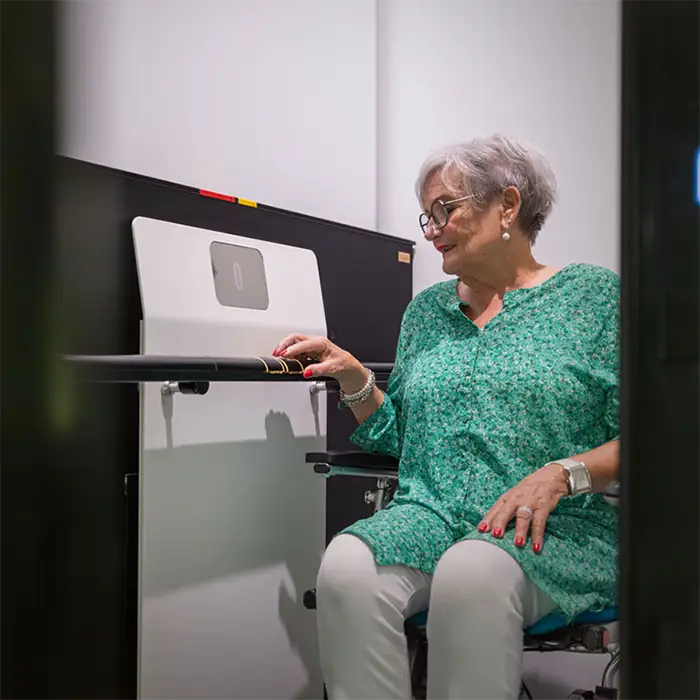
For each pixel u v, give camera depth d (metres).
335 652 1.42
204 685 1.82
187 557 1.78
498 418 1.58
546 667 2.33
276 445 2.03
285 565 2.05
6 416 0.33
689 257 0.46
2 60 0.32
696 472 0.47
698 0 0.45
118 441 1.68
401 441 1.80
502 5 2.58
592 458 1.45
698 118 0.46
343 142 2.69
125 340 1.68
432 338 1.79
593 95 2.43
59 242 0.34
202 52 2.38
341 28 2.68
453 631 1.32
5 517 0.34
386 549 1.43
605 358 1.61
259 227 2.07
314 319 2.10
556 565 1.38
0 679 0.34
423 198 1.76
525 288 1.69
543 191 1.72
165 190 1.79
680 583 0.47
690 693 0.47
